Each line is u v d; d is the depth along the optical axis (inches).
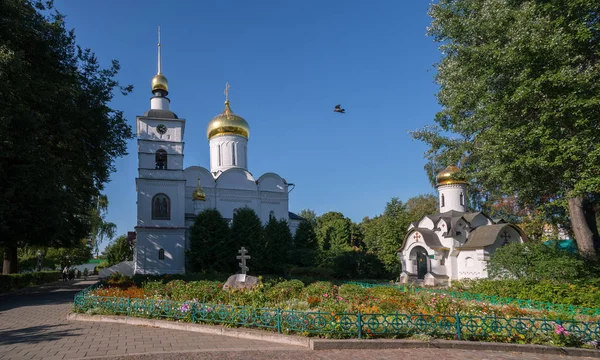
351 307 465.7
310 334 383.9
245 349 351.9
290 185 1845.5
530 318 411.2
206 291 558.9
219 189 1688.0
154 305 476.1
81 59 970.1
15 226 858.1
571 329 394.3
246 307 423.2
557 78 542.6
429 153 1082.1
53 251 2266.2
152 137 1439.5
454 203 1320.1
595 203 824.9
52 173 791.1
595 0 542.9
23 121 727.1
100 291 593.0
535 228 1307.8
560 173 632.4
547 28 572.7
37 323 493.0
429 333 389.7
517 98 566.3
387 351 356.5
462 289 818.2
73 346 363.9
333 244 2012.8
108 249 2657.5
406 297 584.4
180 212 1405.0
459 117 815.1
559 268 711.7
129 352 340.8
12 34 738.8
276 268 1437.0
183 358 320.5
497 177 721.6
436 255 1177.4
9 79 700.0
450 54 821.2
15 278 1166.3
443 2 812.6
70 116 858.1
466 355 350.3
